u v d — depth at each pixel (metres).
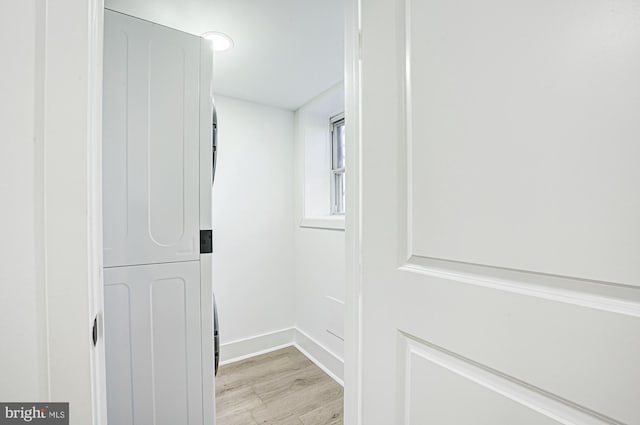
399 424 0.70
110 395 0.95
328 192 2.45
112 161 0.96
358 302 0.86
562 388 0.44
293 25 1.34
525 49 0.48
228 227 2.16
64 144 0.53
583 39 0.42
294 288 2.46
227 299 2.16
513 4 0.49
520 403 0.49
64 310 0.53
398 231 0.70
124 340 0.97
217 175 2.12
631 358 0.38
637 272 0.37
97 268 0.61
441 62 0.61
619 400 0.39
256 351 2.26
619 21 0.39
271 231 2.35
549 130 0.45
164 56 1.05
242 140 2.22
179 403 1.06
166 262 1.05
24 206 0.51
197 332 1.10
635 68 0.37
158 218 1.03
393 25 0.71
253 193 2.27
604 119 0.40
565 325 0.44
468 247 0.56
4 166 0.50
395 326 0.71
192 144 1.10
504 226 0.51
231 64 1.70
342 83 1.93
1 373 0.50
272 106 2.36
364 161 0.80
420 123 0.65
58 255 0.53
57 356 0.53
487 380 0.54
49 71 0.52
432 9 0.63
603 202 0.40
